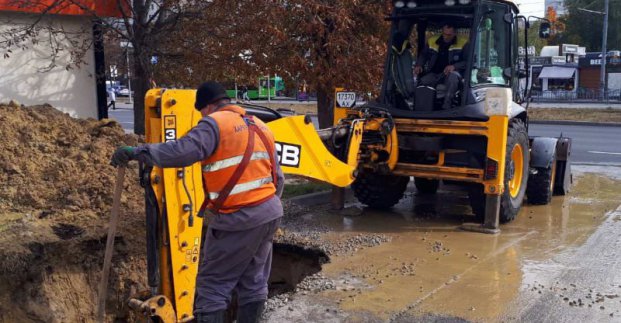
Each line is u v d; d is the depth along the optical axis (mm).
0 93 10406
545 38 8867
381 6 9828
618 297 5148
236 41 8938
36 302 5125
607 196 9438
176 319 4191
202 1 8914
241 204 3809
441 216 8250
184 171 4172
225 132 3771
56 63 10906
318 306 4953
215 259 3895
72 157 6812
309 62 9578
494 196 7332
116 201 3752
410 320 4672
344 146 7277
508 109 7172
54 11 9898
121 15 9961
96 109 11562
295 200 8805
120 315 5566
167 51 9555
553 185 9367
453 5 7797
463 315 4773
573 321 4656
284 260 6730
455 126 7484
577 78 50969
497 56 8344
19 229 5457
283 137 6227
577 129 23594
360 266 6027
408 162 8195
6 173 6371
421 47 8594
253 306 4043
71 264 5383
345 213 8242
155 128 4188
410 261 6191
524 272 5820
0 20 10227
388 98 8297
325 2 9180
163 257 4195
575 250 6543
